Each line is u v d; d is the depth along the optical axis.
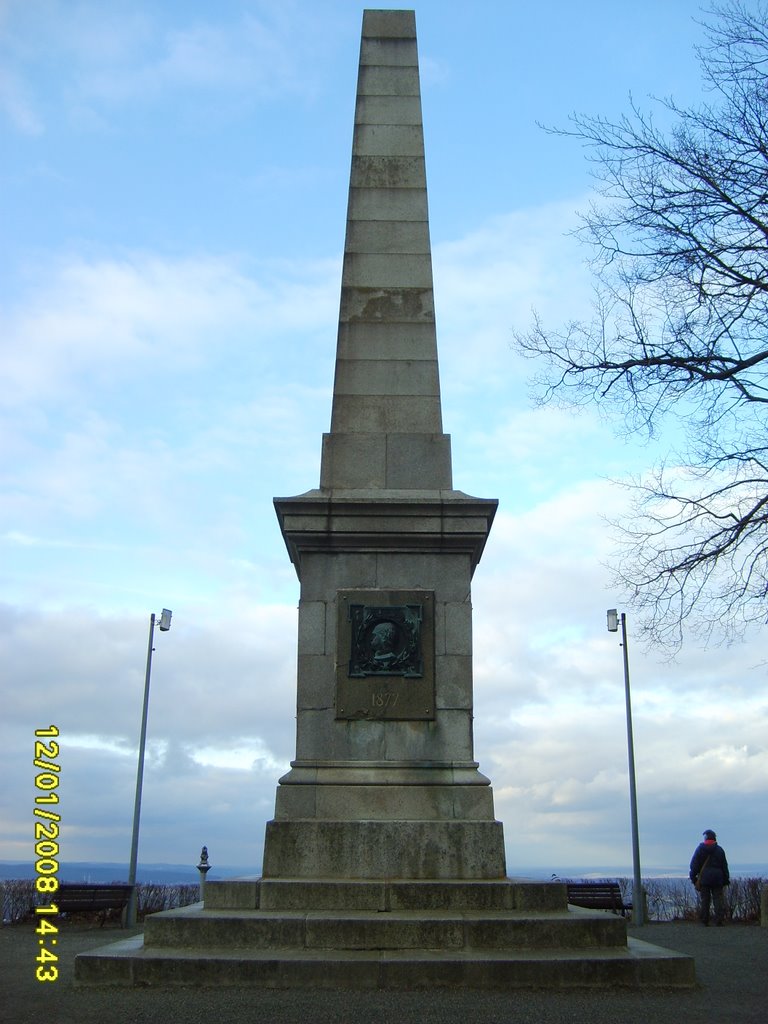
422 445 15.44
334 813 13.27
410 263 16.47
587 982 10.97
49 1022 9.36
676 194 15.37
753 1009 10.09
